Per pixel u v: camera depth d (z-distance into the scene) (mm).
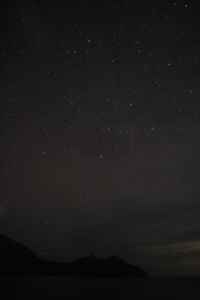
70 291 62562
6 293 53969
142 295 55625
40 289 66500
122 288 78688
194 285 100125
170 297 51812
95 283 109750
